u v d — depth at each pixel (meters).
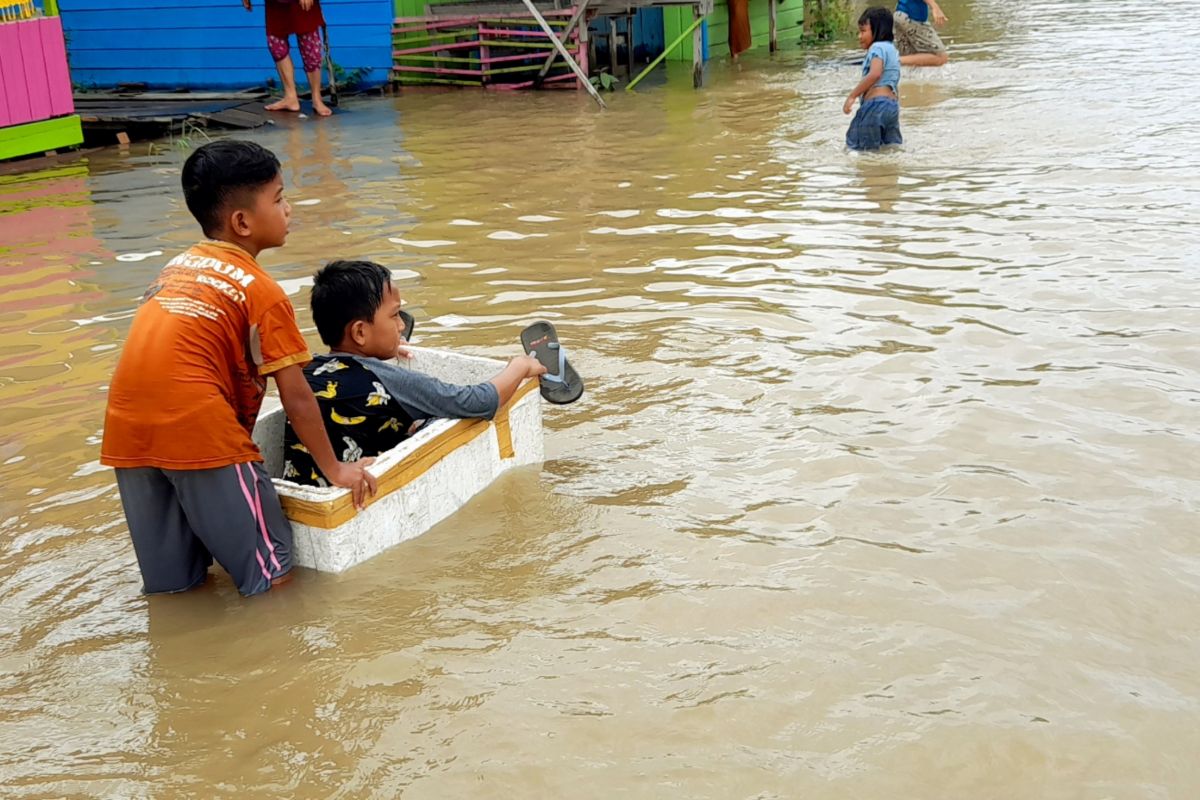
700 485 4.29
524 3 13.80
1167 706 2.99
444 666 3.27
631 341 5.79
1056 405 4.82
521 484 4.35
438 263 7.32
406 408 4.05
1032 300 6.11
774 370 5.33
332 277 4.07
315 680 3.23
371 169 10.37
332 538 3.71
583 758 2.87
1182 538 3.79
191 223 8.82
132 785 2.86
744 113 12.41
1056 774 2.77
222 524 3.61
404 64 15.42
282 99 14.01
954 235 7.44
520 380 4.36
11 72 11.38
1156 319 5.75
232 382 3.71
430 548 3.92
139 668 3.34
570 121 12.45
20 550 4.04
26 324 6.44
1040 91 12.55
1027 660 3.20
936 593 3.53
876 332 5.75
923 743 2.88
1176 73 13.12
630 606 3.52
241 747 2.98
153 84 16.28
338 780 2.84
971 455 4.41
